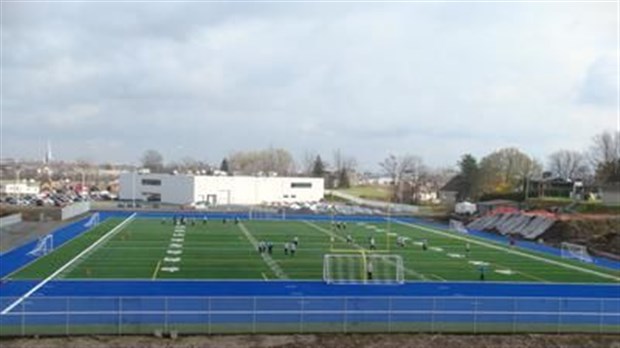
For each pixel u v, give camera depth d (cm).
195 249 6262
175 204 13625
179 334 3234
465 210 11631
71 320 3212
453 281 4891
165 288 4312
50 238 6338
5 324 3161
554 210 10144
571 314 3519
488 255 6481
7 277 4641
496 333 3444
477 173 15562
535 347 3366
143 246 6425
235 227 8606
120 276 4734
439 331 3409
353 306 3544
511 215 9500
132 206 12356
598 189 12319
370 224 9725
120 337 3186
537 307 3647
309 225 9194
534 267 5738
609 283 4984
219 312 3328
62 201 12512
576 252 6719
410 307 3559
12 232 7500
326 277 4784
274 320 3325
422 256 6228
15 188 16662
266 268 5216
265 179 15088
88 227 8181
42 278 4616
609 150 16162
